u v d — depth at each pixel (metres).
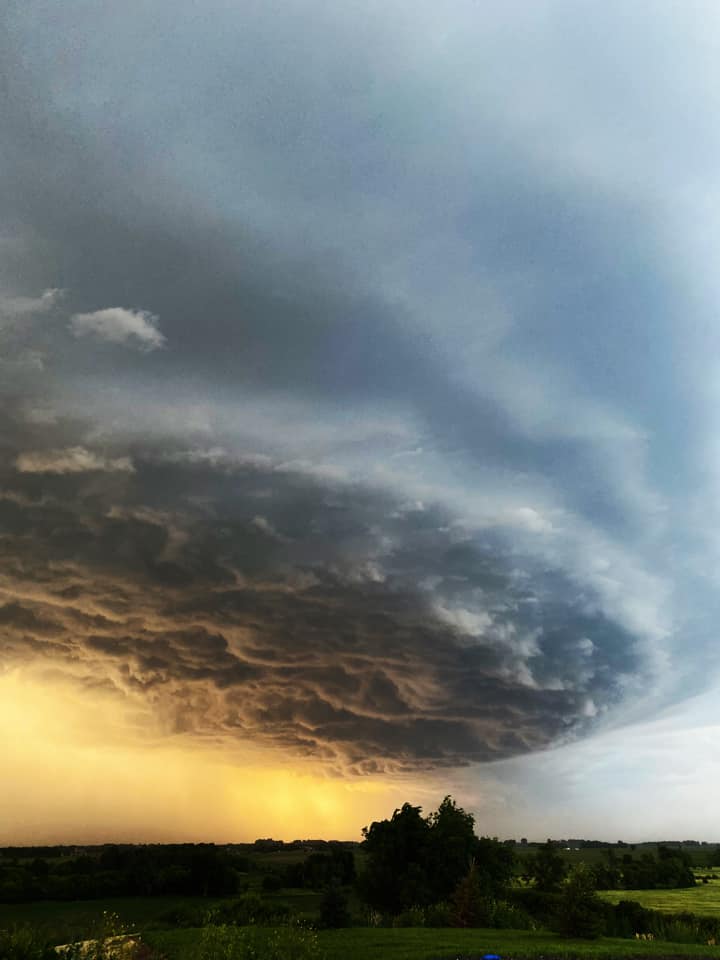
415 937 28.78
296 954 21.25
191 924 41.91
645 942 27.66
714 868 140.62
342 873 92.94
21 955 17.53
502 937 28.88
